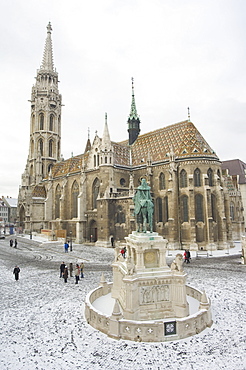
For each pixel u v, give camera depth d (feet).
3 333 58.18
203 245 201.26
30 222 334.65
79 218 253.03
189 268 131.23
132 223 207.92
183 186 213.66
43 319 66.18
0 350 50.49
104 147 235.20
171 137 246.68
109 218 222.69
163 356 48.01
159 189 228.22
